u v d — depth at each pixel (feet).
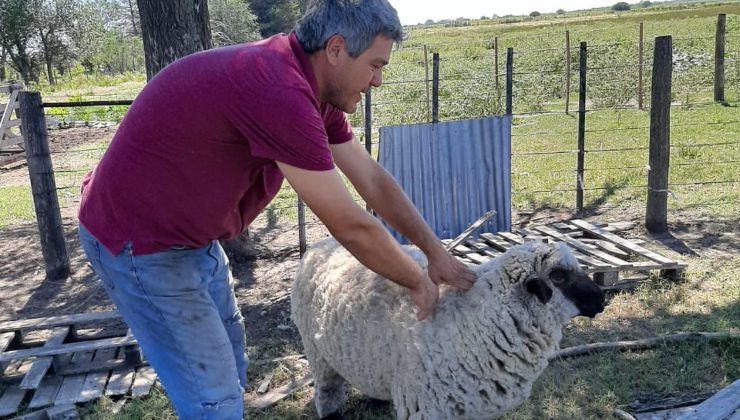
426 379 10.59
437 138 24.18
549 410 13.92
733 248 22.47
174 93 7.51
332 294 11.89
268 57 7.28
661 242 23.56
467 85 66.28
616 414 13.58
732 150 35.37
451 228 24.95
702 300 18.58
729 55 73.41
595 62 75.72
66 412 14.53
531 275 10.53
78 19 136.67
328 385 13.66
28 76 127.54
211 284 9.57
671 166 32.86
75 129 65.21
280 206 31.68
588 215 27.22
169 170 7.71
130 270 8.16
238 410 8.74
